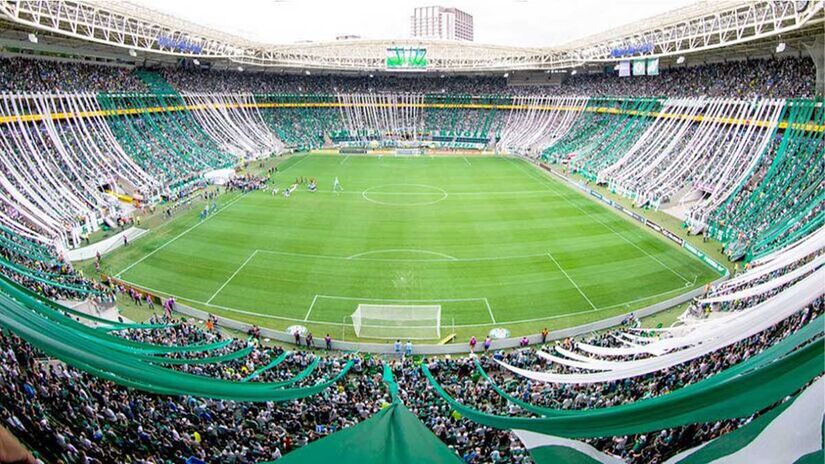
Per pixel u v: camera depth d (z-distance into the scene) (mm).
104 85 79938
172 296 41062
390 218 60875
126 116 78750
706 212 55281
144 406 20797
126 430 17906
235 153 91938
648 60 83938
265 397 16484
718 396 8234
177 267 46312
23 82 66750
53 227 49531
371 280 44344
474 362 30906
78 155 64750
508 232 56156
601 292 42312
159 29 80188
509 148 107188
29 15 61594
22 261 37594
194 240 52750
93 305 36844
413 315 38469
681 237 53125
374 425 9539
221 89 104750
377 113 120250
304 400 24906
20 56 72250
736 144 64875
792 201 49562
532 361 31484
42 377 19266
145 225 56938
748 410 7785
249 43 98500
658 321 37906
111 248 50125
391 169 89312
